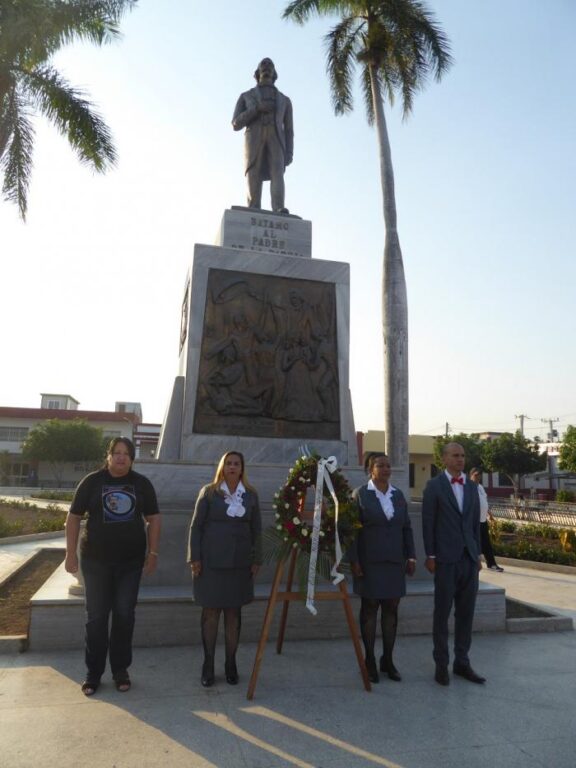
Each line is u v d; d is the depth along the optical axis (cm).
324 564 477
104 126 1459
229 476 474
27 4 1318
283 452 793
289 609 575
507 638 607
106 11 1367
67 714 389
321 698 427
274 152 991
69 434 4066
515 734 372
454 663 486
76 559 443
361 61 1705
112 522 444
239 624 467
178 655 516
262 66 1023
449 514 484
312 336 842
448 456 500
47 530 1557
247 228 905
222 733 365
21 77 1405
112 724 375
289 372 823
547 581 1009
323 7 1658
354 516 474
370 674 466
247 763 328
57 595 550
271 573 631
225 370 796
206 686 444
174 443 790
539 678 480
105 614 437
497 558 1216
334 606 585
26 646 520
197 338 802
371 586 469
